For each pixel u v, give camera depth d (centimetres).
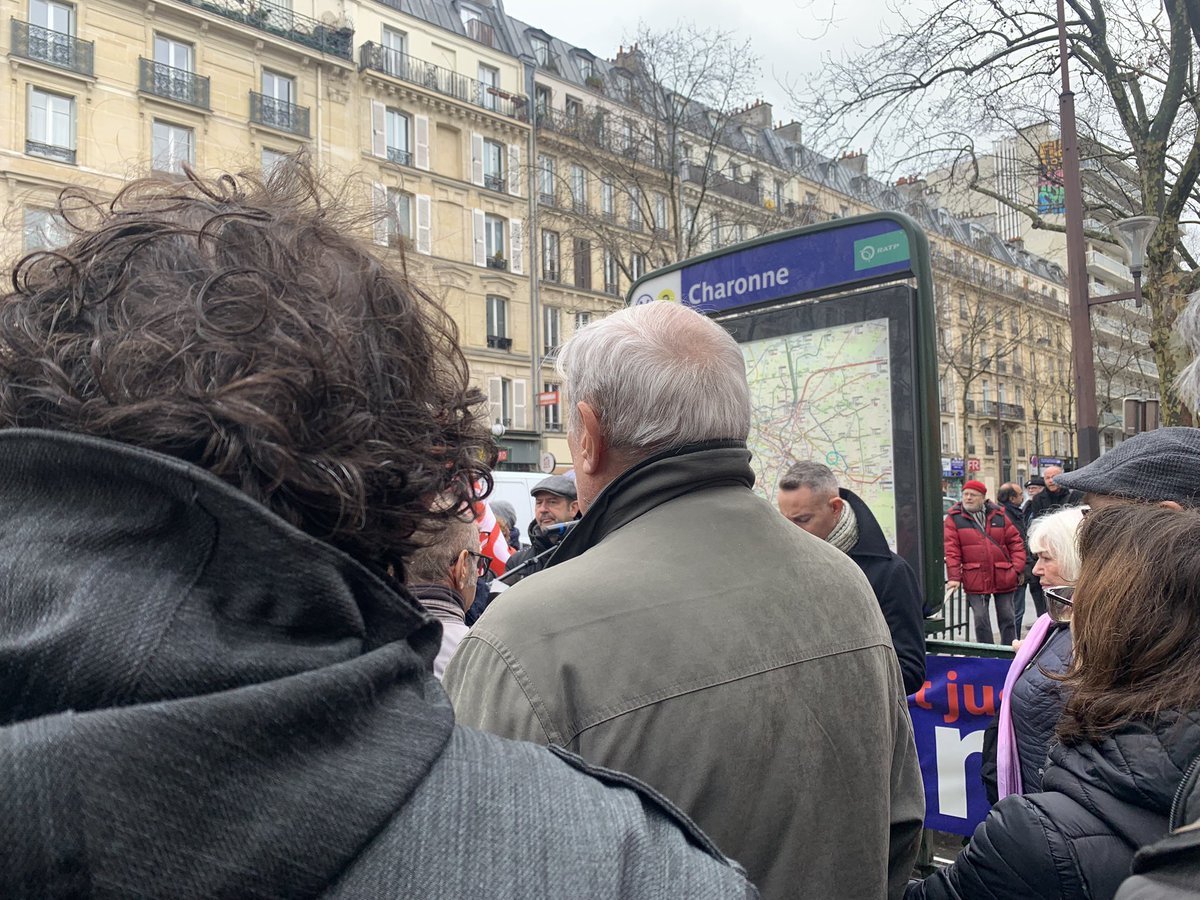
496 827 60
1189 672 146
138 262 69
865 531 334
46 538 56
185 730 48
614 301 3556
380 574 74
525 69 3394
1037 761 222
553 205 3219
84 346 65
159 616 54
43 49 2259
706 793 132
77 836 44
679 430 162
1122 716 150
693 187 2923
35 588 55
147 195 81
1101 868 145
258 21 2684
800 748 139
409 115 3064
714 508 158
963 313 4175
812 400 385
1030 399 5750
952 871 166
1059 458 5678
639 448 165
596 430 168
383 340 76
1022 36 1227
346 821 53
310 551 58
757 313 407
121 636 52
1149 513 166
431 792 60
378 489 72
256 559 58
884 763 151
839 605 156
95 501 58
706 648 138
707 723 133
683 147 2544
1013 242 5128
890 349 356
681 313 175
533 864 59
